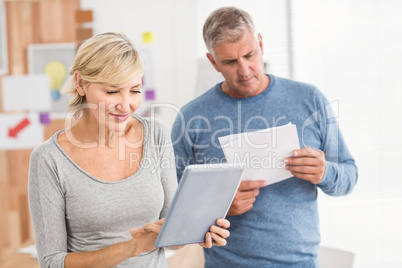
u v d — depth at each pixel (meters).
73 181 1.35
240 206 1.58
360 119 3.71
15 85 3.75
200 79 3.30
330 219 3.73
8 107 3.77
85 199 1.35
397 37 3.66
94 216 1.36
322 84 3.70
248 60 1.62
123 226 1.40
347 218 3.71
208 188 1.25
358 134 3.72
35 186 1.33
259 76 1.65
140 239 1.26
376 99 3.69
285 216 1.65
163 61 3.68
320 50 3.68
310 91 1.71
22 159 3.80
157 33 3.67
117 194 1.38
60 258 1.30
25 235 3.85
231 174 1.27
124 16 3.68
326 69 3.69
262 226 1.66
